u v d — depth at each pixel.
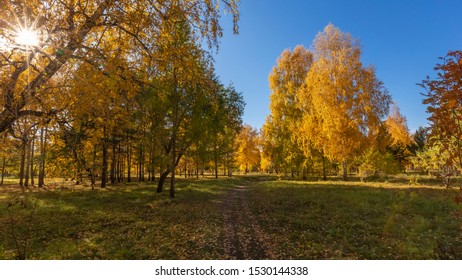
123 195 16.25
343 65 21.48
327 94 21.20
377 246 6.09
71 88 4.79
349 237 6.81
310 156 25.83
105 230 7.86
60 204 12.64
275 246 6.34
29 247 6.32
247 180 37.69
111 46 5.12
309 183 22.61
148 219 9.38
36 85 4.62
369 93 21.23
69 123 5.61
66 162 15.34
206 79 6.88
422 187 16.12
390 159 24.48
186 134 16.48
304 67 28.62
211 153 19.23
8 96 4.46
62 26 4.36
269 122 30.06
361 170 23.12
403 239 6.46
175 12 4.91
